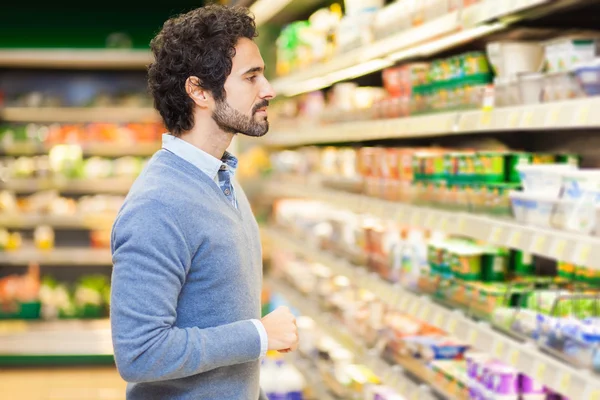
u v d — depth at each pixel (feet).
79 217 24.94
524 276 10.34
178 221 6.48
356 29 13.29
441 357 11.16
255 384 7.14
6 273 26.18
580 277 9.53
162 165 6.81
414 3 11.12
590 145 10.23
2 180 24.71
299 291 18.70
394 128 11.88
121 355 6.29
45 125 26.18
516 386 9.01
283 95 20.27
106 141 25.52
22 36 24.57
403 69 12.41
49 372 23.21
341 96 15.66
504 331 8.75
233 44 6.79
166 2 25.14
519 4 7.76
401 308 11.43
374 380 13.94
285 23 20.01
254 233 7.33
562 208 7.66
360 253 14.43
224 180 7.11
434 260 11.17
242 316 6.85
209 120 6.91
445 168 10.69
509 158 9.43
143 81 26.55
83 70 26.30
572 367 7.17
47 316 24.53
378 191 13.43
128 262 6.32
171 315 6.41
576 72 7.27
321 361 16.24
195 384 6.75
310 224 18.24
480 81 9.91
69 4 24.76
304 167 18.85
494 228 8.72
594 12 9.46
